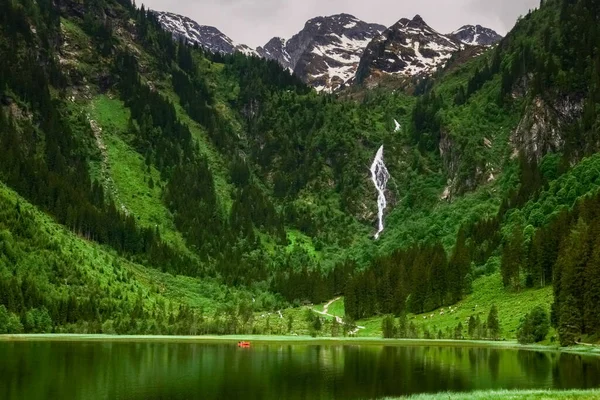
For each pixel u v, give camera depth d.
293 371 112.81
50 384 93.81
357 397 85.44
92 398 83.94
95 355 136.12
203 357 137.38
